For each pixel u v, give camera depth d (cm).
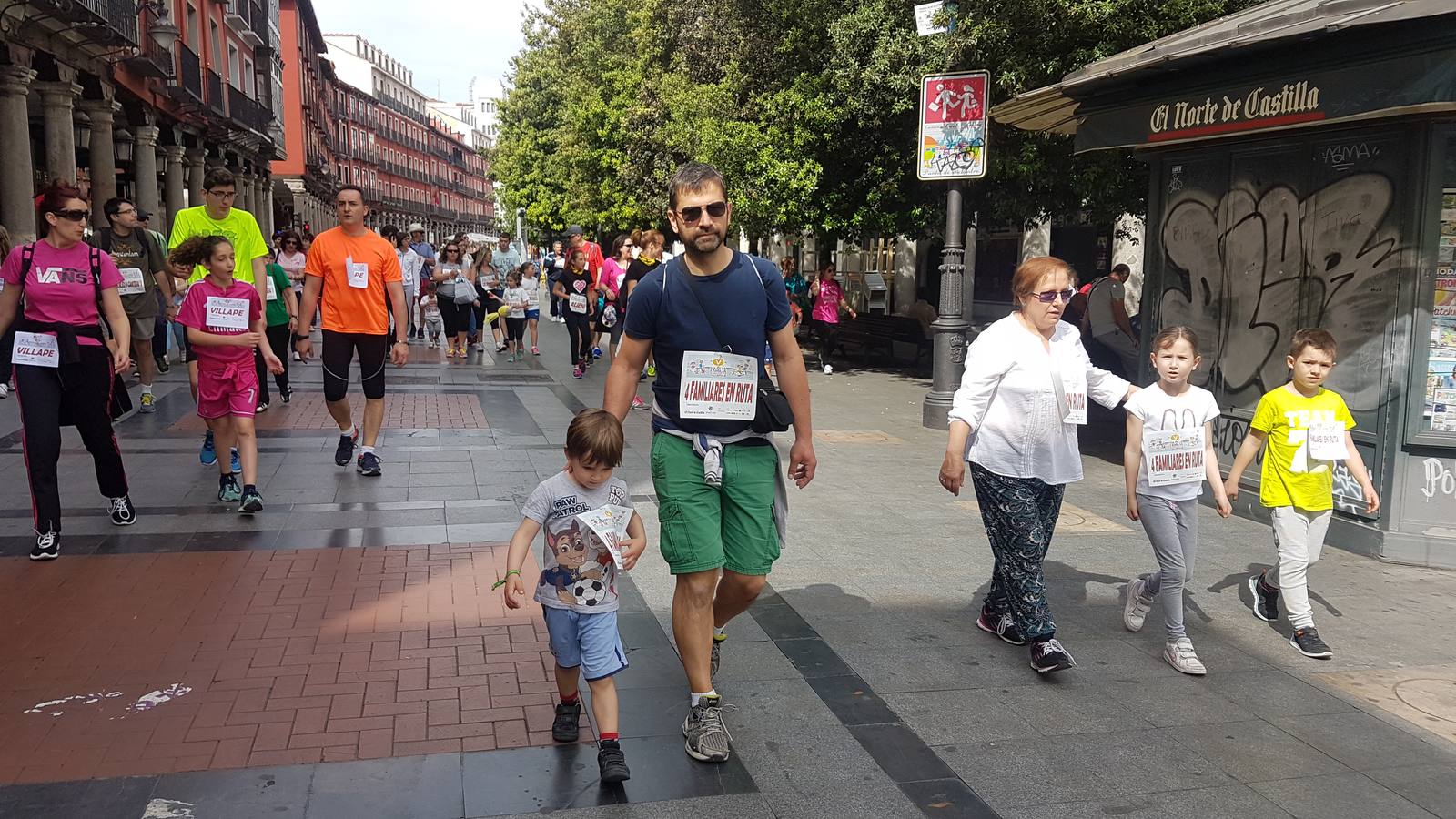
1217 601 542
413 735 361
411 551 571
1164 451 444
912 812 326
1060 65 1070
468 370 1448
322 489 711
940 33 1098
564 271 1394
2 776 325
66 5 1526
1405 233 604
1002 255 2459
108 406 588
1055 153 1222
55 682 395
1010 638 471
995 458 437
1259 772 357
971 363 440
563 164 3941
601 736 340
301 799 318
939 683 425
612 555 335
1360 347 639
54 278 542
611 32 3291
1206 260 774
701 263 355
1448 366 606
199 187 2883
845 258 2952
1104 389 462
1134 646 474
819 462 889
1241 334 738
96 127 1938
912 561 595
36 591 495
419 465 796
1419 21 547
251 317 636
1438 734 389
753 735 375
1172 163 809
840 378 1575
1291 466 473
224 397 641
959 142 1047
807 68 1490
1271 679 439
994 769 355
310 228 6444
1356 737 385
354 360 1609
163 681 399
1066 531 675
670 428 362
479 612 480
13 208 1542
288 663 418
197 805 312
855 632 481
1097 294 1259
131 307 977
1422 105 551
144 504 652
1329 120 596
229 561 545
